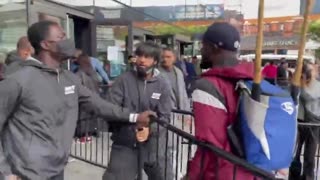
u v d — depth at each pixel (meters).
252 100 1.80
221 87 1.90
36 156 2.24
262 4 1.83
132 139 3.11
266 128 1.81
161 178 3.37
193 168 2.07
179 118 4.76
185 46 17.27
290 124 1.86
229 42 1.96
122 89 3.18
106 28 9.25
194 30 25.22
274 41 28.92
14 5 6.24
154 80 3.22
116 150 3.18
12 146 2.27
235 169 1.92
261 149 1.82
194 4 27.53
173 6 27.00
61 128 2.37
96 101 2.71
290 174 4.72
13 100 2.23
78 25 8.85
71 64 5.84
